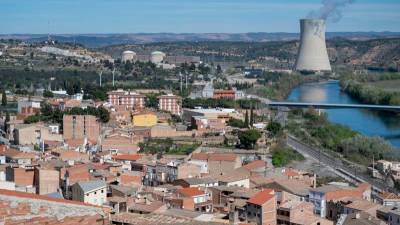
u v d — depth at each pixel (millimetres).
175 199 198875
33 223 49906
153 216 62750
